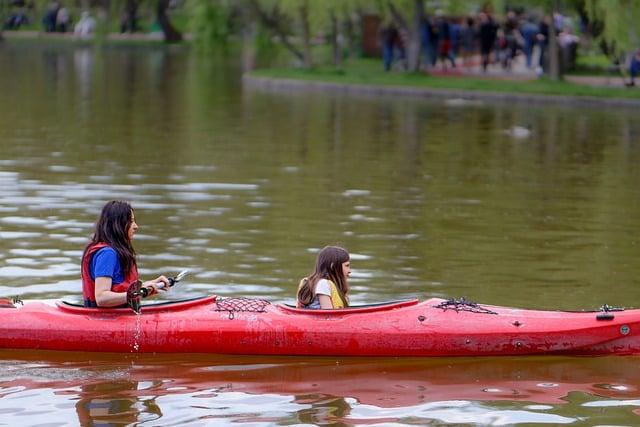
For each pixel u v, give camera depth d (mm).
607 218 21688
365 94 50250
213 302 13266
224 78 58438
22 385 11781
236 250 18016
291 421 10859
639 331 13117
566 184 25891
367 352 12930
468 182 25859
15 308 13094
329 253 13320
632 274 17000
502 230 20297
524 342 13008
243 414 11031
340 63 60688
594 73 56250
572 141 34062
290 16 57812
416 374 12438
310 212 21562
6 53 72875
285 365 12672
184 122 37219
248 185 24578
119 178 25000
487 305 13797
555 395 11781
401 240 19172
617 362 13008
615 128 37938
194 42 61406
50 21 93000
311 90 52031
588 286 16203
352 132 35375
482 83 51094
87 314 12969
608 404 11500
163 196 22844
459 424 10875
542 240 19438
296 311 13055
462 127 37438
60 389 11672
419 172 27203
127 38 90000
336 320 12953
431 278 16516
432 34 56750
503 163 29078
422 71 55875
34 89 48156
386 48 58031
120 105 42312
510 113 42594
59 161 27344
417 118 40156
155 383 11930
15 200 21906
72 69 61000
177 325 12859
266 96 48344
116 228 12953
